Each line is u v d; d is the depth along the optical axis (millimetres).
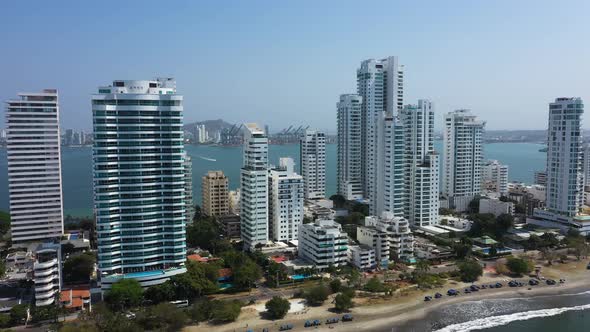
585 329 192500
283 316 196875
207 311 191875
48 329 180250
